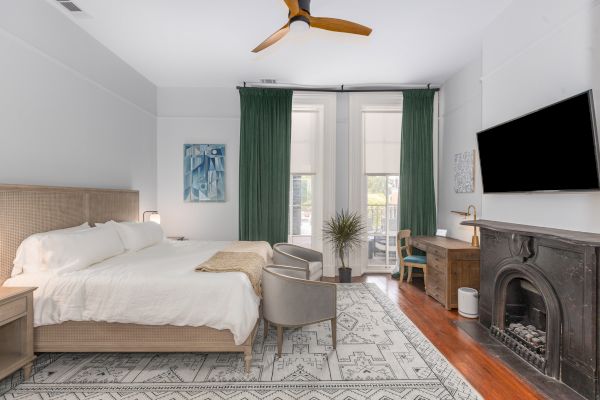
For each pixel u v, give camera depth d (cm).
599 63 212
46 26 302
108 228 332
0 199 249
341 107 539
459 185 455
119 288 240
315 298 270
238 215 537
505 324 296
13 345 229
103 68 391
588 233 217
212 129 535
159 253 344
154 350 246
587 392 202
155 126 525
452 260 375
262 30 361
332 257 539
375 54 416
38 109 294
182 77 495
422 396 214
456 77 471
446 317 353
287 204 520
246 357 242
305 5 254
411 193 514
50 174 309
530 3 274
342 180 540
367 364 254
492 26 332
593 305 196
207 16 332
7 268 253
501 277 292
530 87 275
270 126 520
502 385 225
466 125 440
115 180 415
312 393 217
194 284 242
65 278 245
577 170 216
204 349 245
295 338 302
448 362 256
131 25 347
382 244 562
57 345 246
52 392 218
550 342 230
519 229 247
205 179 531
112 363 256
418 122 516
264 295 272
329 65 451
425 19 334
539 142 250
